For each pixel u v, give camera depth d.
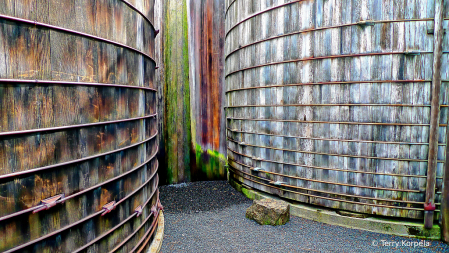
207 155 7.12
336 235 4.01
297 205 4.77
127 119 2.74
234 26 5.97
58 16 1.97
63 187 2.04
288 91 4.74
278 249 3.64
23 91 1.77
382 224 4.06
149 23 3.42
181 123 6.86
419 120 3.87
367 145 4.10
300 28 4.50
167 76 6.66
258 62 5.24
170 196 5.93
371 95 4.04
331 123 4.31
